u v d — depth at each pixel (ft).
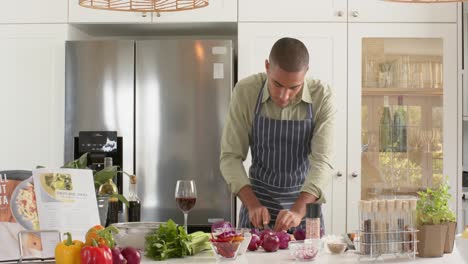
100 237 5.84
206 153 13.17
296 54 7.66
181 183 7.75
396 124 13.19
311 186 8.32
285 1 13.20
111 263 5.63
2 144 13.56
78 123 13.26
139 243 6.89
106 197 7.13
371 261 6.39
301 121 8.88
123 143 13.20
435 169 13.17
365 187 13.16
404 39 13.19
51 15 13.48
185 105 13.16
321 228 8.40
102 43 13.20
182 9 8.46
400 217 6.55
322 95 8.94
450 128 13.17
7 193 6.22
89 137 13.21
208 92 13.14
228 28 14.20
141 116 13.20
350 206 13.15
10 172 6.31
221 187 13.17
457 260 6.48
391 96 13.19
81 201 6.41
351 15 13.17
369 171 13.19
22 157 13.52
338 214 13.15
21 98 13.52
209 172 13.19
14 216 6.16
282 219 7.52
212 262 6.27
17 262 6.15
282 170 9.16
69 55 13.25
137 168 13.24
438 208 6.71
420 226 6.65
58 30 13.47
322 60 13.20
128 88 13.19
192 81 13.16
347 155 13.17
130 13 13.38
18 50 13.52
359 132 13.17
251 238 6.98
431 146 13.16
